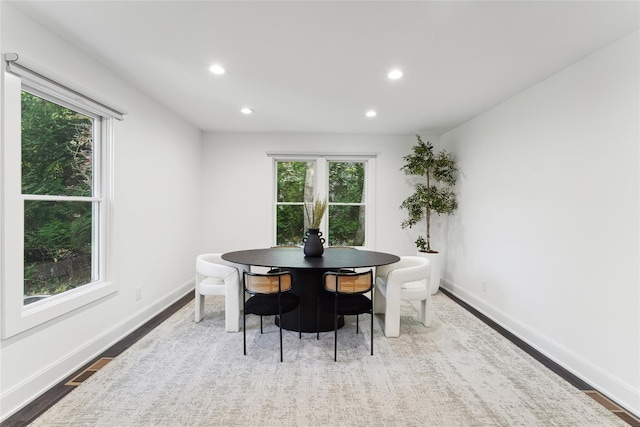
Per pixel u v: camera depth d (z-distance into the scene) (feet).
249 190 15.83
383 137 15.88
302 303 9.87
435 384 6.95
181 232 13.35
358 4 5.71
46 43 6.55
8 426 5.50
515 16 5.99
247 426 5.58
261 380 7.05
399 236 15.96
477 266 12.30
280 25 6.40
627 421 5.84
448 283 14.85
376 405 6.20
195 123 14.15
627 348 6.39
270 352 8.40
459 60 7.82
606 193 6.88
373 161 15.89
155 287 11.21
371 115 12.59
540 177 8.91
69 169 7.64
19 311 5.89
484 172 11.89
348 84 9.47
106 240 8.62
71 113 7.67
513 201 10.12
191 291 14.25
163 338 9.20
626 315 6.41
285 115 12.76
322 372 7.41
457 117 12.72
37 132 6.75
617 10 5.74
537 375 7.41
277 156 15.76
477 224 12.35
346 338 9.38
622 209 6.53
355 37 6.84
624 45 6.52
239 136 15.72
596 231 7.11
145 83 9.56
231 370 7.46
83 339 7.67
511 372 7.52
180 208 13.24
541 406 6.24
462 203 13.61
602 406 6.28
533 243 9.16
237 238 15.83
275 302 8.51
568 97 7.95
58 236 7.32
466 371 7.53
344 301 8.65
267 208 15.81
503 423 5.73
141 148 10.21
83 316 7.67
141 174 10.23
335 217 16.35
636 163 6.26
